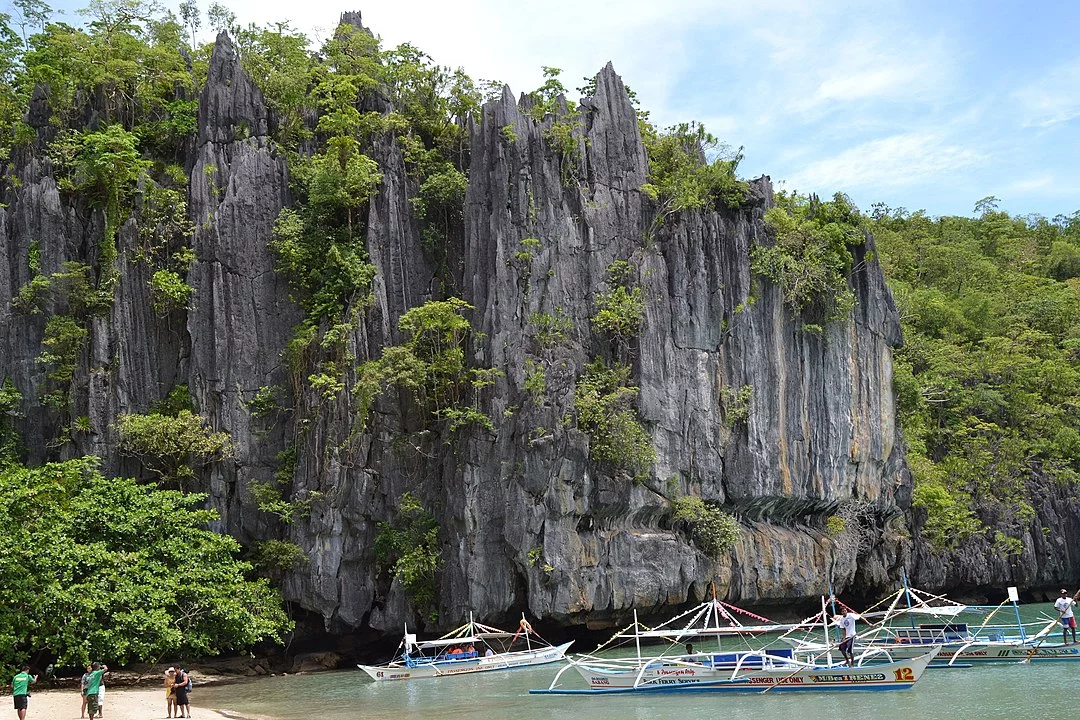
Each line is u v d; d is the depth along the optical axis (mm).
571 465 58875
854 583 74562
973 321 111312
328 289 63875
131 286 64938
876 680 42406
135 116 70375
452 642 54000
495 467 59344
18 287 64625
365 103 71312
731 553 64375
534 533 58062
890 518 78688
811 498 70375
